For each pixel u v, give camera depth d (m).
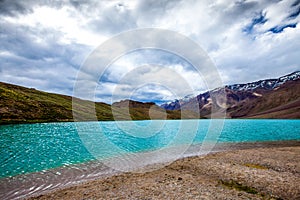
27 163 22.62
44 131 58.00
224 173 17.19
